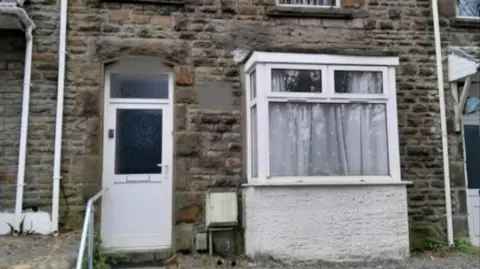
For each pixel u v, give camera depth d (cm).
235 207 644
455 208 720
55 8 653
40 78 636
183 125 662
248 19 700
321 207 607
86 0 661
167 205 659
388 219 618
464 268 570
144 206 653
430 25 752
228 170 662
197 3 689
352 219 611
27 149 620
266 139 610
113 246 635
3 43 641
